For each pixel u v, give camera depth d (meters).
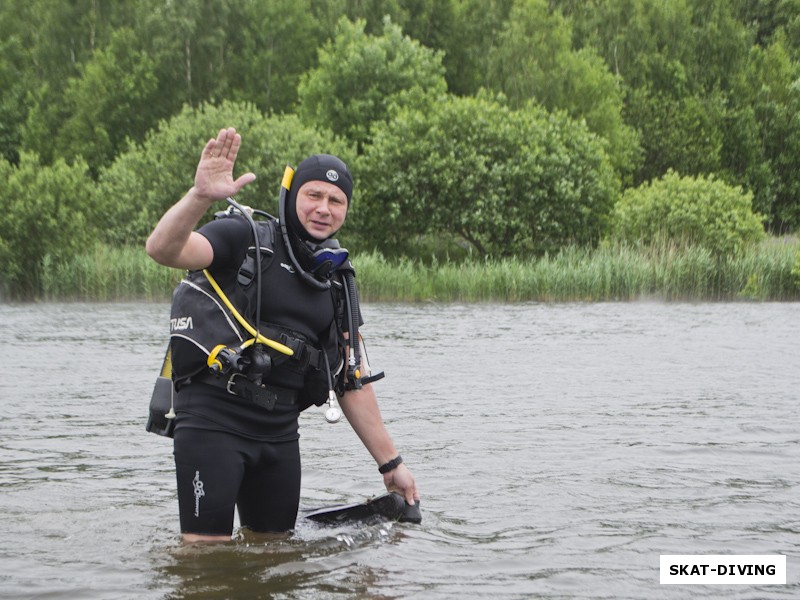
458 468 5.02
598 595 3.02
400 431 6.11
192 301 3.50
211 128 32.41
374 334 13.80
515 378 8.77
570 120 34.06
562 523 3.95
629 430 6.13
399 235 34.00
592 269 24.56
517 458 5.27
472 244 34.34
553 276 24.50
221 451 3.50
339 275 3.79
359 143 40.44
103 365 9.81
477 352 11.11
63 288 24.84
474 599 2.96
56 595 2.97
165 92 50.91
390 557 3.42
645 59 52.66
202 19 52.41
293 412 3.71
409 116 33.94
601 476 4.84
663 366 9.76
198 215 3.21
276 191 31.72
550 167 32.00
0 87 52.62
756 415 6.73
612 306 21.52
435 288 25.16
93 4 55.09
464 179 32.03
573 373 9.17
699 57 54.84
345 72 41.53
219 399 3.51
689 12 55.59
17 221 25.33
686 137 50.53
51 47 53.75
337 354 3.80
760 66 55.31
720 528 3.86
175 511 4.14
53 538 3.67
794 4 64.56
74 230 26.08
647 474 4.88
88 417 6.67
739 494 4.46
